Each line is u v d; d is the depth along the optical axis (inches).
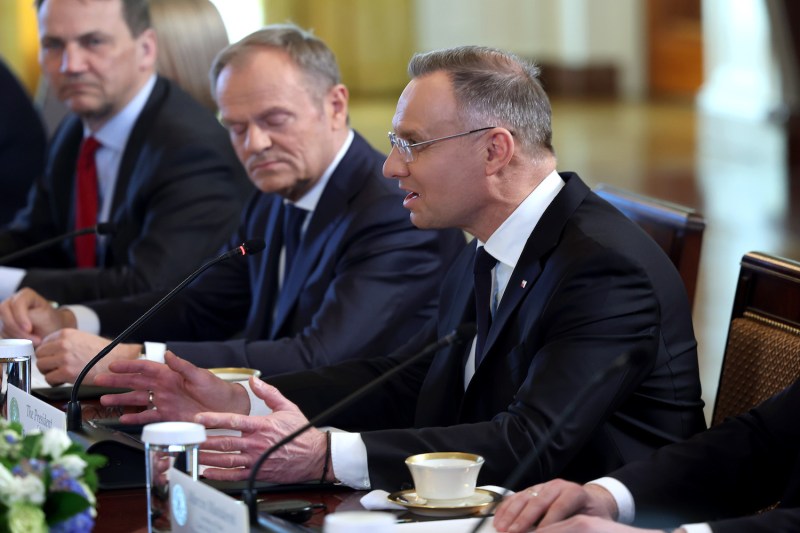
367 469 165.5
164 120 326.3
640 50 1286.9
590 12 1275.8
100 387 224.2
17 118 444.5
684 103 1217.4
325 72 256.1
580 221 188.4
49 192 351.6
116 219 327.0
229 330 290.4
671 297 186.2
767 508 177.5
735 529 142.4
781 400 167.2
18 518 110.5
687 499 160.6
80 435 169.5
